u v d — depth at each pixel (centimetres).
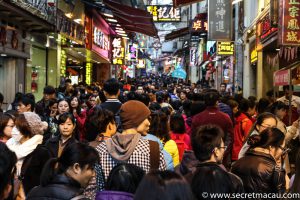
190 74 6125
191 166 403
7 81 1410
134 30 2684
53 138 570
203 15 3188
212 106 694
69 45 2028
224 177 325
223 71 3297
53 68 1931
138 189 242
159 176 240
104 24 2702
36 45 1691
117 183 342
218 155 358
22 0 1184
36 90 1750
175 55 6631
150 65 11238
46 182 320
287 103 990
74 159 321
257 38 1878
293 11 1005
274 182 409
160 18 3788
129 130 430
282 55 1581
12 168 297
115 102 658
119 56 3269
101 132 500
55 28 1476
